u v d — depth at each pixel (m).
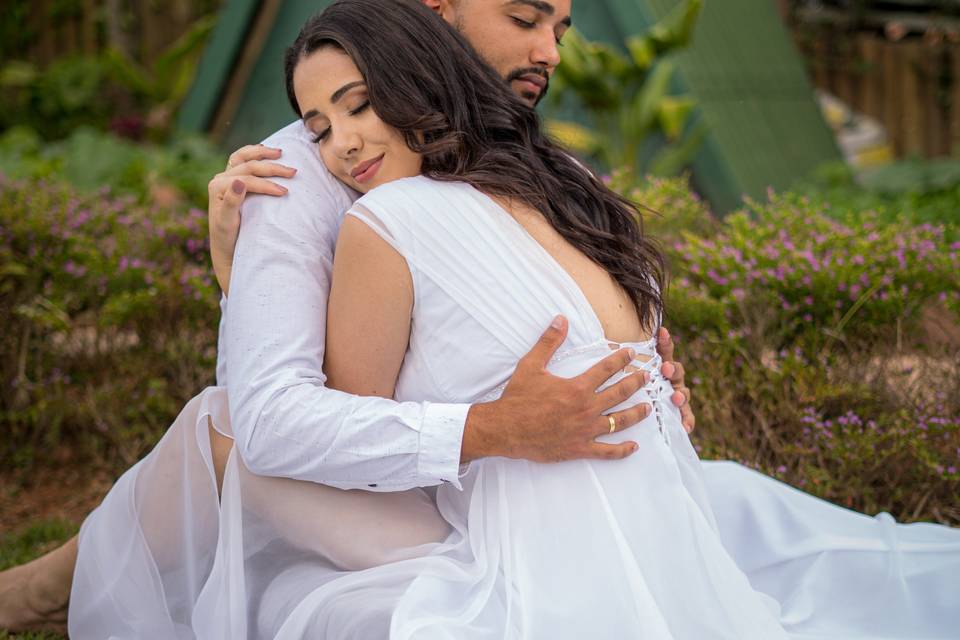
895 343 3.25
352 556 1.93
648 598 1.78
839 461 3.08
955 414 3.11
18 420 3.67
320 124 1.99
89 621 2.15
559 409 1.79
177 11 10.69
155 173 6.75
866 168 8.87
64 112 10.19
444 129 1.94
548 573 1.82
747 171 6.75
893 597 2.20
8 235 3.51
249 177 1.96
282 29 7.56
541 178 1.96
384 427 1.80
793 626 2.13
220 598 1.95
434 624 1.69
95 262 3.57
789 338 3.32
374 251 1.86
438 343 1.88
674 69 6.80
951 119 11.03
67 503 3.47
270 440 1.84
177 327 3.57
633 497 1.87
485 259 1.87
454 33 2.01
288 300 1.89
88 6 10.84
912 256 3.29
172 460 2.09
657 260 2.16
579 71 6.28
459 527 1.95
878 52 11.15
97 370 3.65
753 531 2.33
